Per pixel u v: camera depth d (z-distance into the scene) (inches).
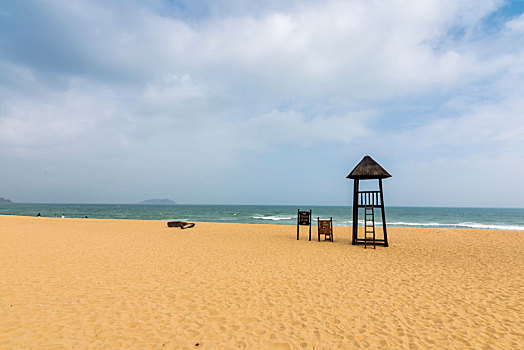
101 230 812.0
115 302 225.0
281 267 361.4
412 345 166.9
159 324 187.3
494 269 368.2
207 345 161.5
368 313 214.8
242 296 247.0
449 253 490.0
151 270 332.5
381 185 567.2
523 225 1520.7
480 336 179.8
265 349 158.9
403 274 335.9
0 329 173.5
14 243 506.3
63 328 177.6
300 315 208.5
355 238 581.9
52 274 302.7
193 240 618.2
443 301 243.6
